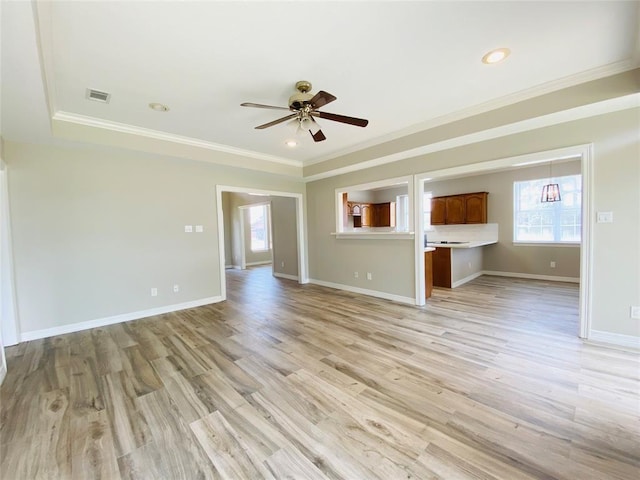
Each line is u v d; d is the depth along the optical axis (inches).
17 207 130.6
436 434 68.6
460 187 279.6
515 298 186.9
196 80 101.0
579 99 105.4
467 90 114.0
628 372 93.1
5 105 94.4
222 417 76.5
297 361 107.1
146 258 167.6
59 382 95.4
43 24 70.2
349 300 192.9
